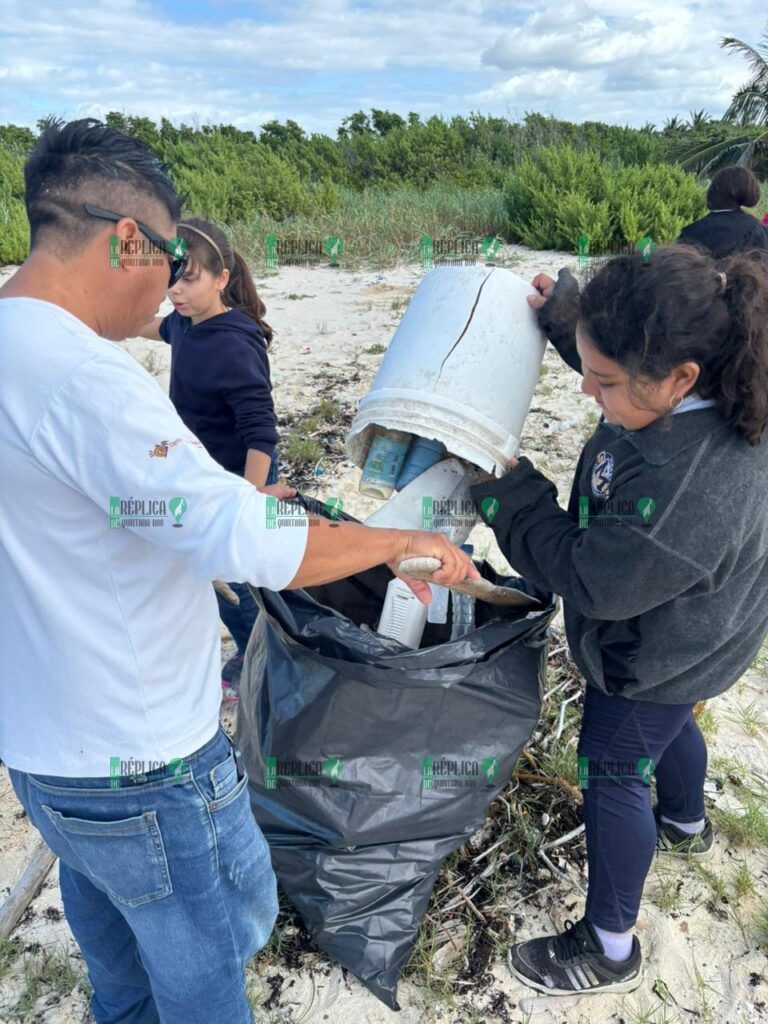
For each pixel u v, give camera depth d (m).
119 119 18.95
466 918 2.27
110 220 1.26
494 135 19.52
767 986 2.12
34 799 1.40
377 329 7.39
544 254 10.59
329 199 12.86
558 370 6.22
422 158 17.84
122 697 1.30
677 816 2.40
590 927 2.05
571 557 1.71
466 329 1.96
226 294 2.64
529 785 2.66
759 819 2.54
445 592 2.36
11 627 1.29
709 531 1.50
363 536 1.38
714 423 1.52
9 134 20.06
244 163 15.55
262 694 2.11
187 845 1.41
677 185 11.33
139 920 1.46
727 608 1.66
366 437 2.22
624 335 1.46
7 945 2.19
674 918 2.29
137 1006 1.90
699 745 2.28
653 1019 2.05
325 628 1.96
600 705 1.93
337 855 2.06
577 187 11.13
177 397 2.67
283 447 4.89
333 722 1.95
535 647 2.13
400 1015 2.05
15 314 1.20
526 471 1.87
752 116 19.86
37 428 1.15
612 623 1.78
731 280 1.46
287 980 2.12
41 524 1.22
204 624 1.41
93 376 1.15
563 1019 2.04
